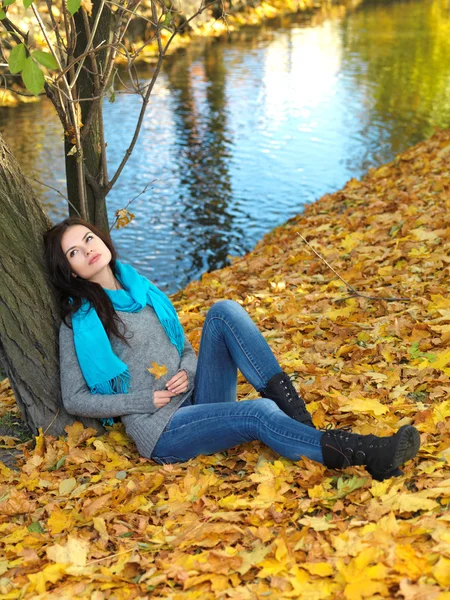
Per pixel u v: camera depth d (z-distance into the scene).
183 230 8.23
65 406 3.05
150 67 16.27
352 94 13.99
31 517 2.70
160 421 2.97
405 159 8.01
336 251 5.48
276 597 2.05
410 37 20.06
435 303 4.01
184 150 10.90
